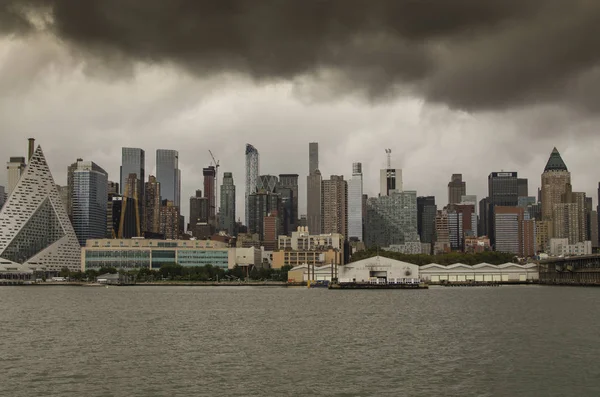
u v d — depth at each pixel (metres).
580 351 135.50
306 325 191.12
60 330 178.50
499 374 113.00
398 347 143.50
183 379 110.06
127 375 113.19
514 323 191.00
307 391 101.81
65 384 106.56
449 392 100.88
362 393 100.50
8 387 104.56
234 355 133.38
